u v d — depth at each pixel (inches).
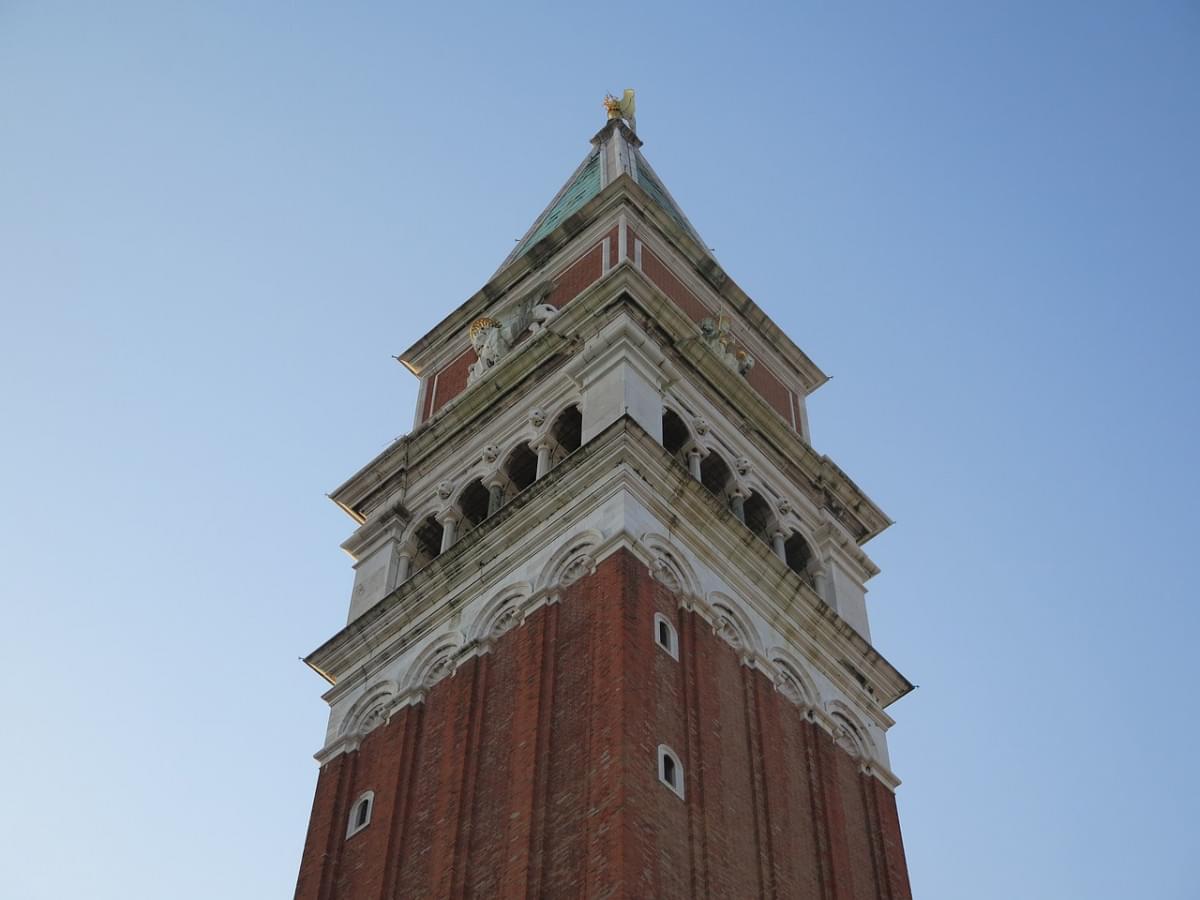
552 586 2352.4
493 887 2032.5
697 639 2311.8
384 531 2770.7
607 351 2657.5
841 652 2591.0
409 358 3230.8
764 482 2773.1
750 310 3184.1
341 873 2277.3
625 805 1952.5
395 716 2418.8
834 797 2361.0
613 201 3046.3
